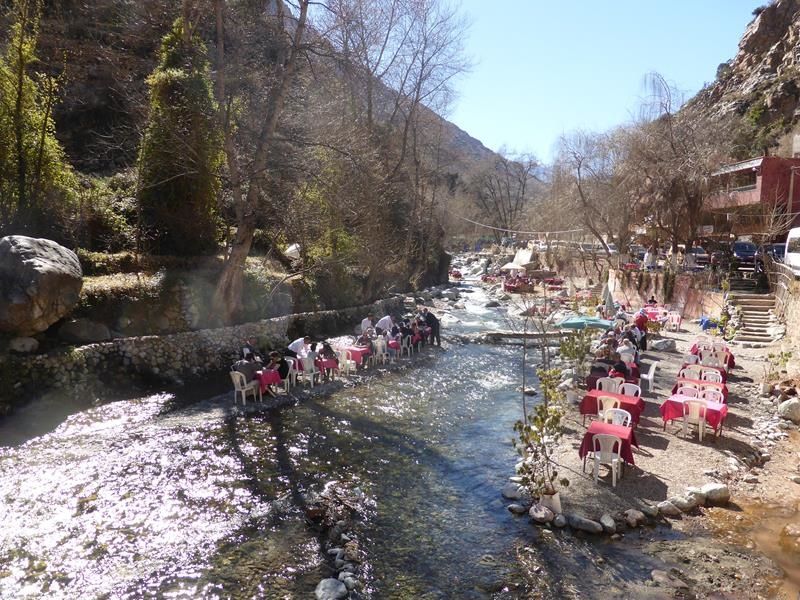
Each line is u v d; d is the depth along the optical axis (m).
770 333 20.14
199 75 17.95
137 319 14.82
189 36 18.89
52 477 8.98
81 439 10.63
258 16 18.39
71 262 12.83
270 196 20.80
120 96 25.69
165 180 16.28
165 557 7.00
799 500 8.70
